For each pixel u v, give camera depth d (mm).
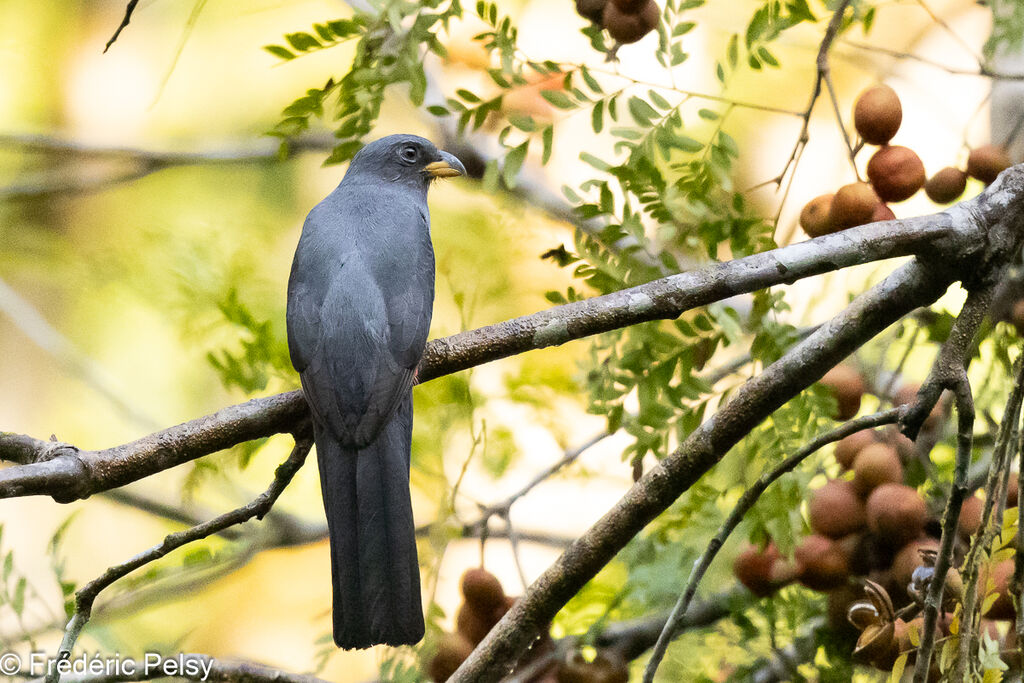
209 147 13914
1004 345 8586
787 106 12375
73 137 13984
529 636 7414
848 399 8453
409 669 8602
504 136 7883
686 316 8922
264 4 13508
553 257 8148
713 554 7387
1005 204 7316
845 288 9703
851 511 8125
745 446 8336
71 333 14125
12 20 14406
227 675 8297
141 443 7176
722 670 9453
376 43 7973
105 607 10500
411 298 8617
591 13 7988
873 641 7109
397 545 7555
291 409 7711
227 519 7188
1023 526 6523
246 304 10102
